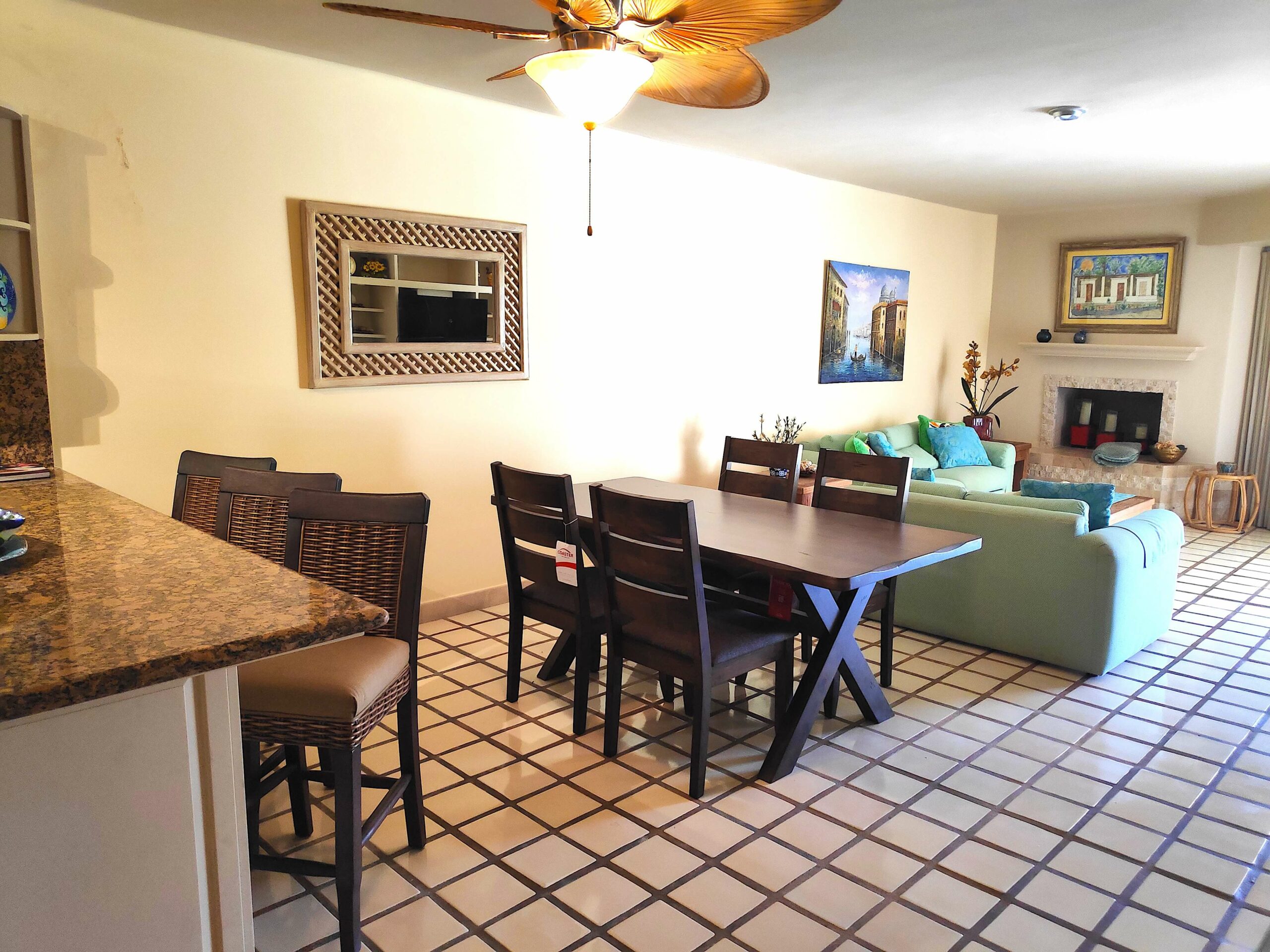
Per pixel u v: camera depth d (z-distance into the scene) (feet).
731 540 9.64
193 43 10.64
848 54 10.93
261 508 7.78
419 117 12.86
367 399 12.78
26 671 3.52
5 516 5.51
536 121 14.33
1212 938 6.75
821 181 20.07
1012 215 26.03
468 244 13.53
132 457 10.68
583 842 7.93
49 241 9.80
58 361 10.00
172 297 10.81
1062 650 12.18
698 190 17.25
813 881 7.38
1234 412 23.18
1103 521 12.74
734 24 6.88
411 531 6.89
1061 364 25.77
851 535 9.97
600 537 9.16
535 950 6.50
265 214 11.50
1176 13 9.46
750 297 18.83
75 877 3.74
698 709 8.63
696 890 7.25
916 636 13.74
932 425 22.85
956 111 13.71
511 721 10.40
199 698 4.02
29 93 9.52
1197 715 10.83
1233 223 21.86
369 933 6.66
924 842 7.99
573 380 15.52
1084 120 14.21
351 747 5.92
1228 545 20.59
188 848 4.03
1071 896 7.23
